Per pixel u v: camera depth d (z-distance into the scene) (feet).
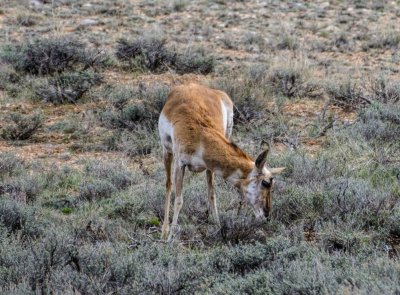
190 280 68.18
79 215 91.25
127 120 132.36
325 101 146.51
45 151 121.80
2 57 169.68
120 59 177.99
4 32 207.72
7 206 85.87
